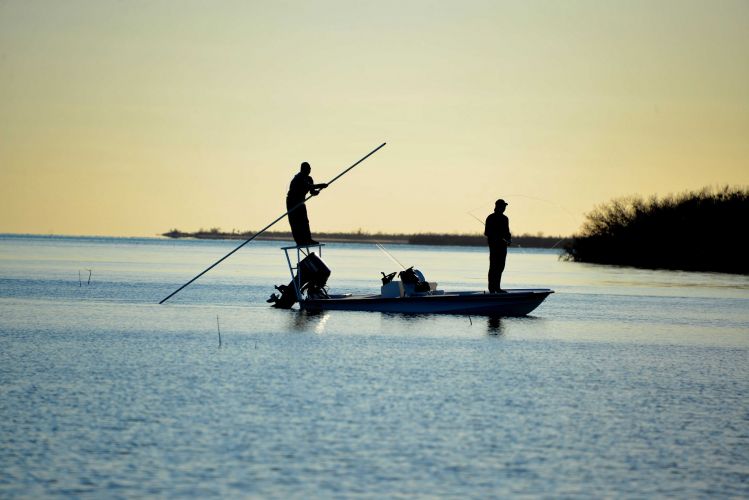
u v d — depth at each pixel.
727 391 39.06
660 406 35.41
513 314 69.25
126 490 23.94
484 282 128.75
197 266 165.00
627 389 38.97
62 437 28.69
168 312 70.56
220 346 50.03
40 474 25.09
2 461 26.17
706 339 59.31
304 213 71.69
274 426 30.44
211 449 27.61
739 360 49.06
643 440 29.95
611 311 80.12
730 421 32.94
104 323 61.56
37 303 77.19
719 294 108.38
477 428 30.89
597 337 58.38
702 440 30.11
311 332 57.28
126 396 34.97
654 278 150.88
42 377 39.00
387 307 69.69
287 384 38.03
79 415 31.62
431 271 168.25
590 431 30.95
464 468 26.34
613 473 26.31
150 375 39.91
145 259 195.62
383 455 27.41
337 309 71.19
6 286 97.25
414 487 24.61
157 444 28.05
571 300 93.69
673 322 70.81
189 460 26.48
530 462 27.11
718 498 24.45
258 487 24.33
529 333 59.16
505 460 27.25
